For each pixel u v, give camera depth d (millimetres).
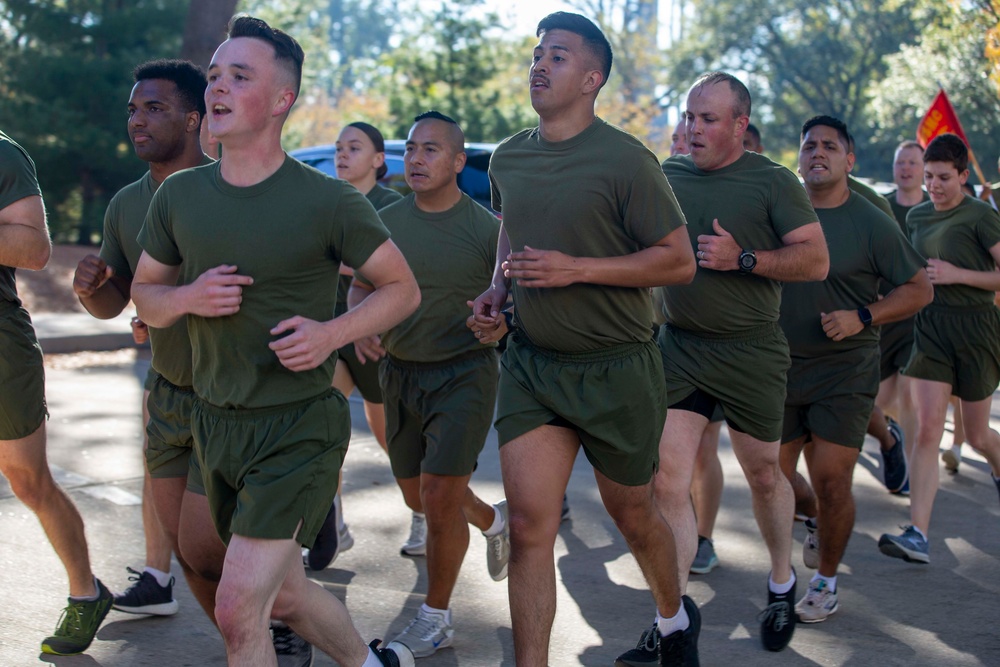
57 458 6512
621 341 3289
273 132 2764
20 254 3312
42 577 4477
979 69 26281
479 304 3711
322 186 2779
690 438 3965
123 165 19000
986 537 5500
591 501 6055
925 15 33062
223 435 2834
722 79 3975
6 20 19234
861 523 5758
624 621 4266
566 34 3195
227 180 2783
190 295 2695
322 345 2684
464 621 4238
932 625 4277
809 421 4402
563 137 3268
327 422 2859
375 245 2824
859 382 4324
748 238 3979
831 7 44188
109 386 8945
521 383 3342
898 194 7066
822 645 4059
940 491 6430
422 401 4172
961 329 5293
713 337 3979
